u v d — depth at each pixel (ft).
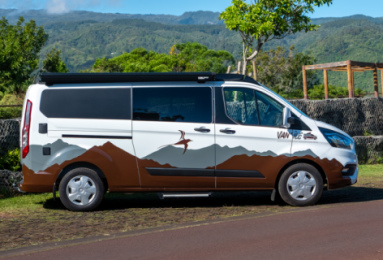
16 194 32.55
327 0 56.75
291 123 27.22
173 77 27.07
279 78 177.78
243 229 21.65
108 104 26.73
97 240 20.01
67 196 26.40
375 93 71.92
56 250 18.61
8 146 35.47
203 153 26.96
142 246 18.94
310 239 19.58
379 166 49.32
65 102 26.58
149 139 26.71
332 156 27.81
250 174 27.22
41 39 89.51
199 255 17.51
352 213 24.98
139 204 29.01
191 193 27.22
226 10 57.72
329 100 52.75
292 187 27.40
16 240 20.21
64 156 26.32
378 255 17.06
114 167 26.58
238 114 27.40
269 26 54.80
